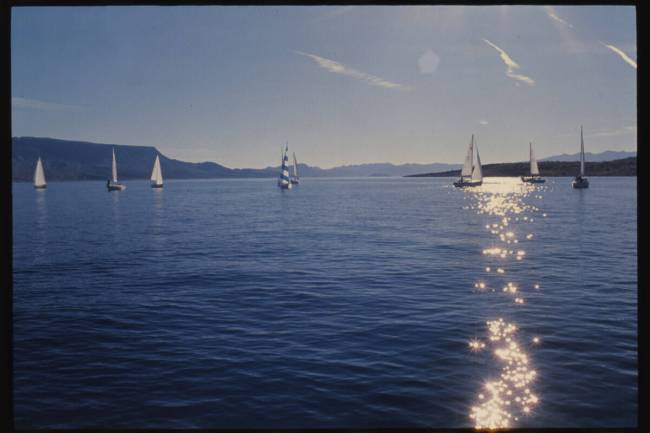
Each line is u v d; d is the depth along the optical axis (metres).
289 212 53.97
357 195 95.19
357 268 19.14
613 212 46.47
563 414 6.66
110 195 109.81
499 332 10.19
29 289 15.71
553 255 22.19
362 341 9.73
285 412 6.86
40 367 8.56
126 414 6.87
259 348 9.41
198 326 11.00
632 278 16.38
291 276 17.48
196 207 65.56
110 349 9.48
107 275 18.30
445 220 41.97
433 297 13.76
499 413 6.69
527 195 80.56
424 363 8.49
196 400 7.25
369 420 6.60
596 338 9.69
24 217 49.50
